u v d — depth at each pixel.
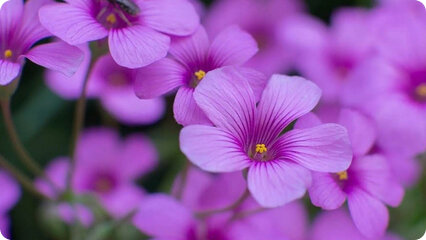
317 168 0.11
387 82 0.15
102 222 0.14
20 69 0.12
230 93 0.11
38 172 0.14
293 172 0.11
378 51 0.15
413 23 0.15
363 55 0.17
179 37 0.12
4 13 0.12
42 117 0.17
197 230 0.13
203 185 0.14
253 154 0.12
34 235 0.17
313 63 0.17
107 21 0.12
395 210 0.16
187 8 0.12
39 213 0.17
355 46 0.17
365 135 0.13
